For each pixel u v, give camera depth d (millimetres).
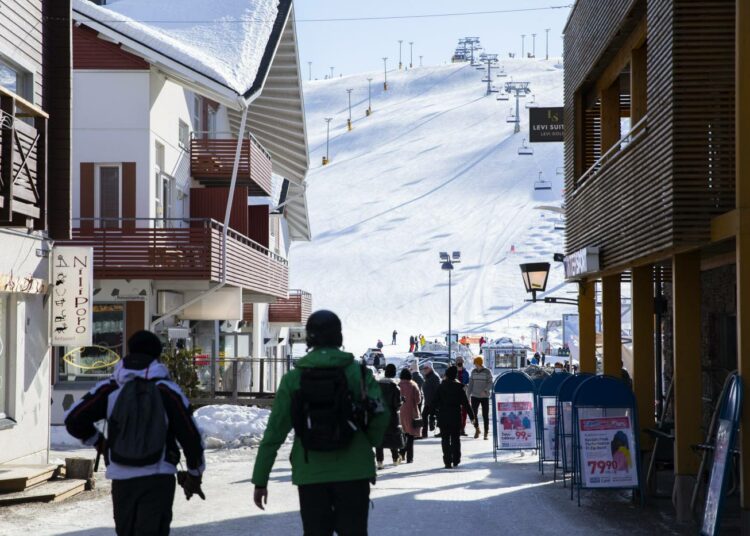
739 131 13039
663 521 14969
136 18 38156
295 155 46000
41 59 21109
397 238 176625
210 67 32250
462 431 32438
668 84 14398
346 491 8164
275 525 14117
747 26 13086
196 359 37125
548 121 32500
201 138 40594
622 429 16453
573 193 23719
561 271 154750
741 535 12961
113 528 13758
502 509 15945
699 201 14070
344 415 8094
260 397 36688
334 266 164125
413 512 15531
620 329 21812
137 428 8547
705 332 22469
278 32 36188
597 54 20781
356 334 137500
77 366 31984
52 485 17391
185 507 15914
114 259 31203
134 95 33094
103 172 33219
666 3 14516
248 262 36375
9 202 17141
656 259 17141
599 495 17750
